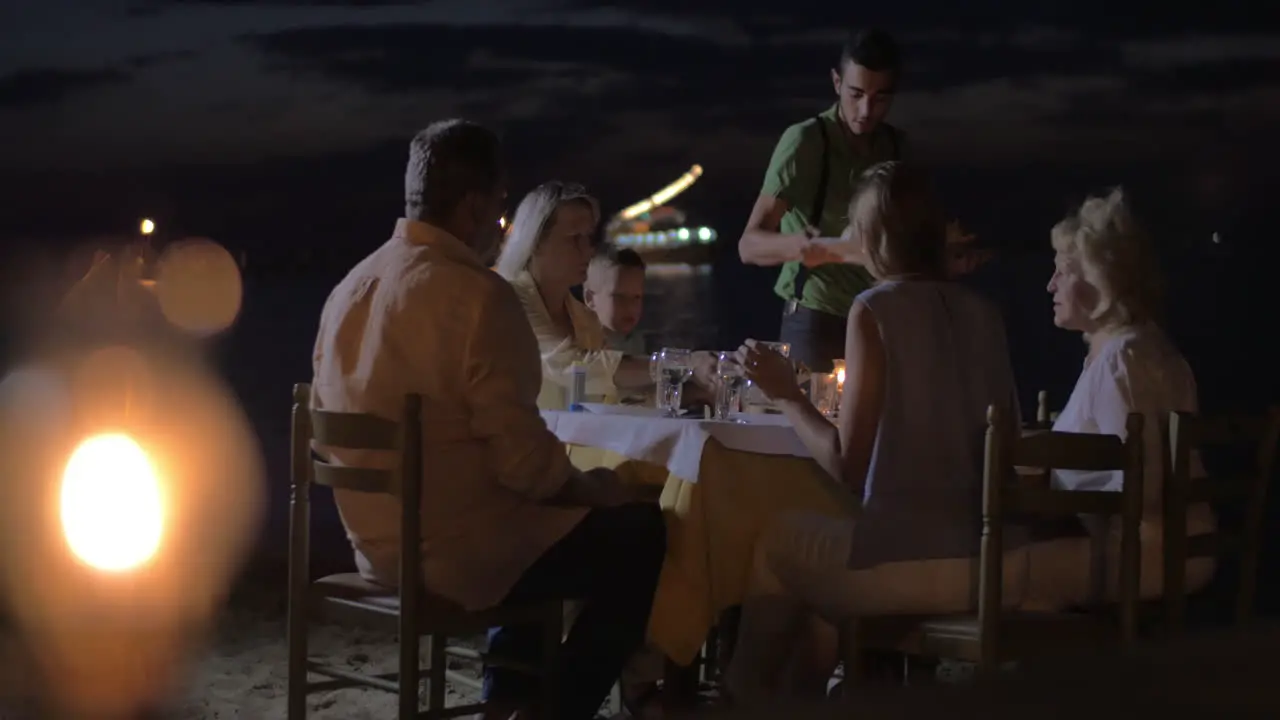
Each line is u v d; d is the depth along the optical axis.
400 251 3.36
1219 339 20.09
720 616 4.01
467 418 3.30
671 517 3.56
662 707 3.86
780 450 3.55
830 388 4.11
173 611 5.10
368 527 3.38
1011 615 3.28
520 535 3.34
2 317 19.64
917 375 3.32
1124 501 3.20
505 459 3.25
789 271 5.46
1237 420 3.50
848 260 4.76
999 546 3.12
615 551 3.44
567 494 3.39
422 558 3.30
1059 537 3.44
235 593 5.81
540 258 4.64
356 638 5.29
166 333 24.47
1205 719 1.47
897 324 3.32
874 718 1.50
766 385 3.48
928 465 3.31
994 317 3.46
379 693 4.54
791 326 5.45
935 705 1.52
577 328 4.77
